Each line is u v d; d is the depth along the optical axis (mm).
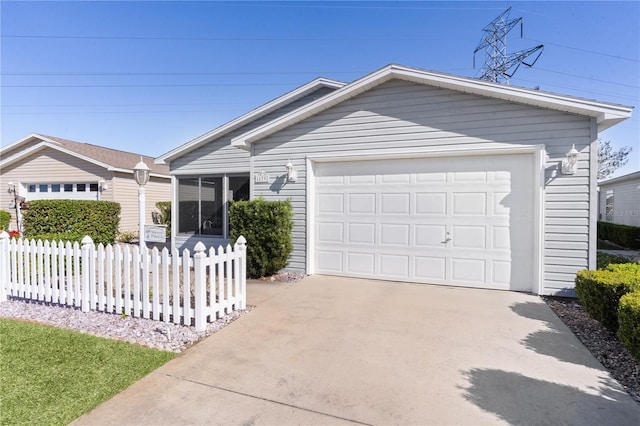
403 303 5168
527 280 5777
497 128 5781
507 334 3953
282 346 3611
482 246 6012
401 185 6531
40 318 4445
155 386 2791
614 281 3836
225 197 10117
